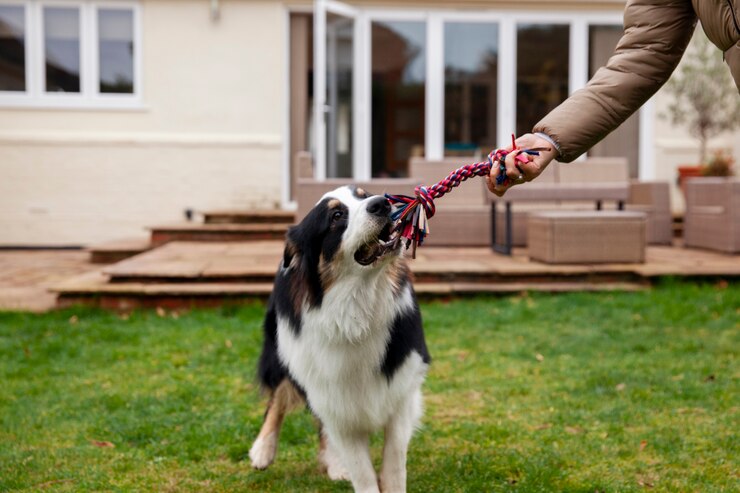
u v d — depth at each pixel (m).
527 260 7.62
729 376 4.51
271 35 11.20
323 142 10.54
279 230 9.57
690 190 8.92
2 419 3.99
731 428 3.67
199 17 11.12
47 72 11.13
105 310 6.46
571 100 2.59
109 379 4.71
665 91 10.71
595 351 5.15
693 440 3.54
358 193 2.85
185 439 3.69
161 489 3.17
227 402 4.25
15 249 11.03
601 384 4.42
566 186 7.62
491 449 3.49
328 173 11.05
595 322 5.91
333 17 10.79
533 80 11.49
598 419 3.88
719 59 10.22
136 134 11.15
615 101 2.56
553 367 4.82
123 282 6.72
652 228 9.29
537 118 11.55
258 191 11.30
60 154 11.04
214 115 11.24
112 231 11.16
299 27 11.55
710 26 2.30
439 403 4.19
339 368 2.77
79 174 11.07
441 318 6.06
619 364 4.82
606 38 11.55
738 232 8.10
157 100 11.17
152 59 11.12
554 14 11.37
